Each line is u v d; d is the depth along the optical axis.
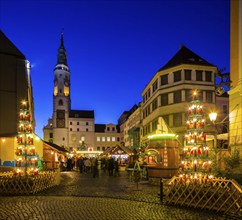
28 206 11.06
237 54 17.89
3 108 22.61
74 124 93.88
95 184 18.91
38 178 14.70
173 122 38.16
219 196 9.84
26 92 23.59
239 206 9.22
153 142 18.88
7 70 23.25
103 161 37.78
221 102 41.72
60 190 15.57
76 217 9.32
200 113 12.24
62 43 98.75
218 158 13.37
